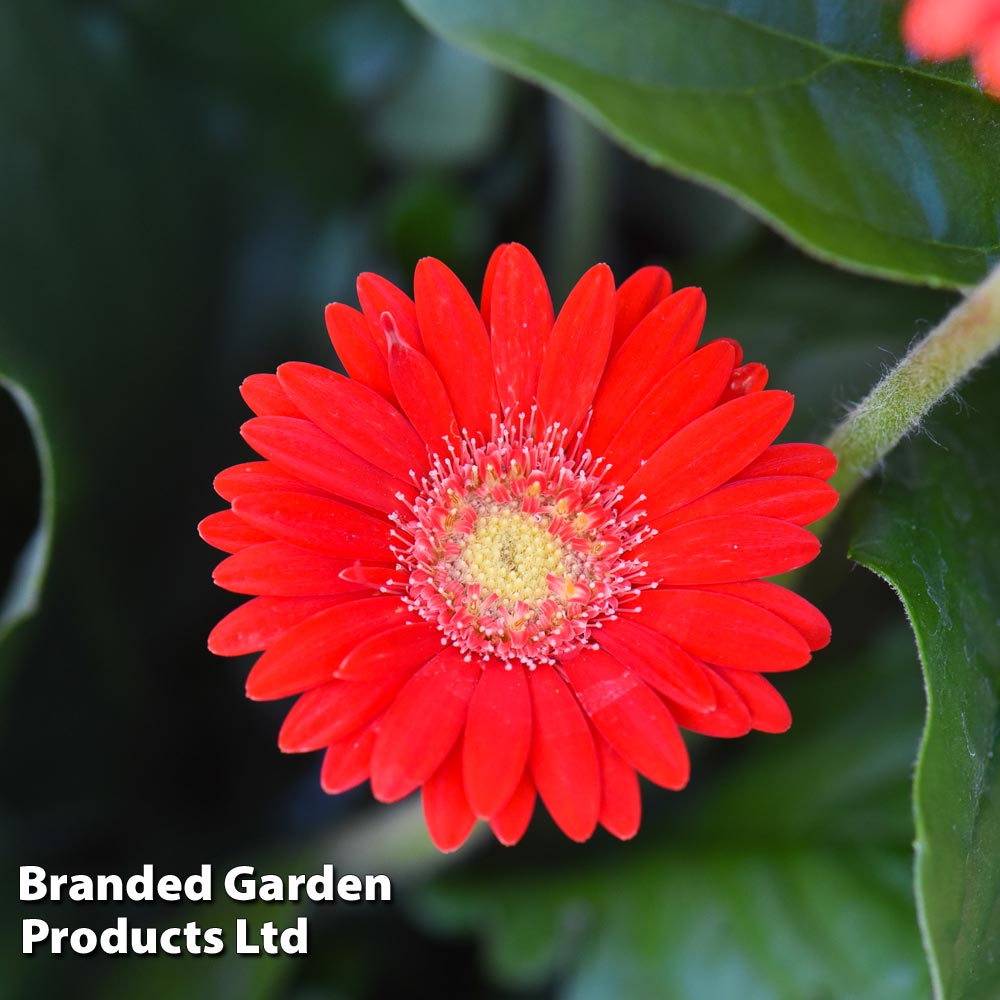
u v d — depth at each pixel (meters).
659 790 0.42
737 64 0.35
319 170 0.46
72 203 0.42
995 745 0.34
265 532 0.34
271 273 0.46
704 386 0.35
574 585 0.35
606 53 0.36
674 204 0.45
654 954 0.39
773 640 0.33
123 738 0.44
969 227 0.35
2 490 0.43
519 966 0.40
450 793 0.33
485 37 0.36
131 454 0.43
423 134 0.45
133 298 0.43
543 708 0.34
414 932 0.43
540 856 0.42
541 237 0.47
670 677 0.33
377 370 0.35
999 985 0.33
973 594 0.35
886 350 0.39
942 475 0.36
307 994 0.41
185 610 0.45
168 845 0.44
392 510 0.35
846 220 0.35
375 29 0.44
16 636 0.38
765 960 0.39
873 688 0.41
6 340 0.39
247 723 0.46
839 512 0.36
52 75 0.42
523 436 0.36
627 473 0.35
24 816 0.42
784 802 0.40
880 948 0.38
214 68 0.45
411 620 0.35
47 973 0.39
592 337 0.35
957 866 0.32
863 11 0.35
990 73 0.33
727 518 0.34
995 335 0.33
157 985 0.39
